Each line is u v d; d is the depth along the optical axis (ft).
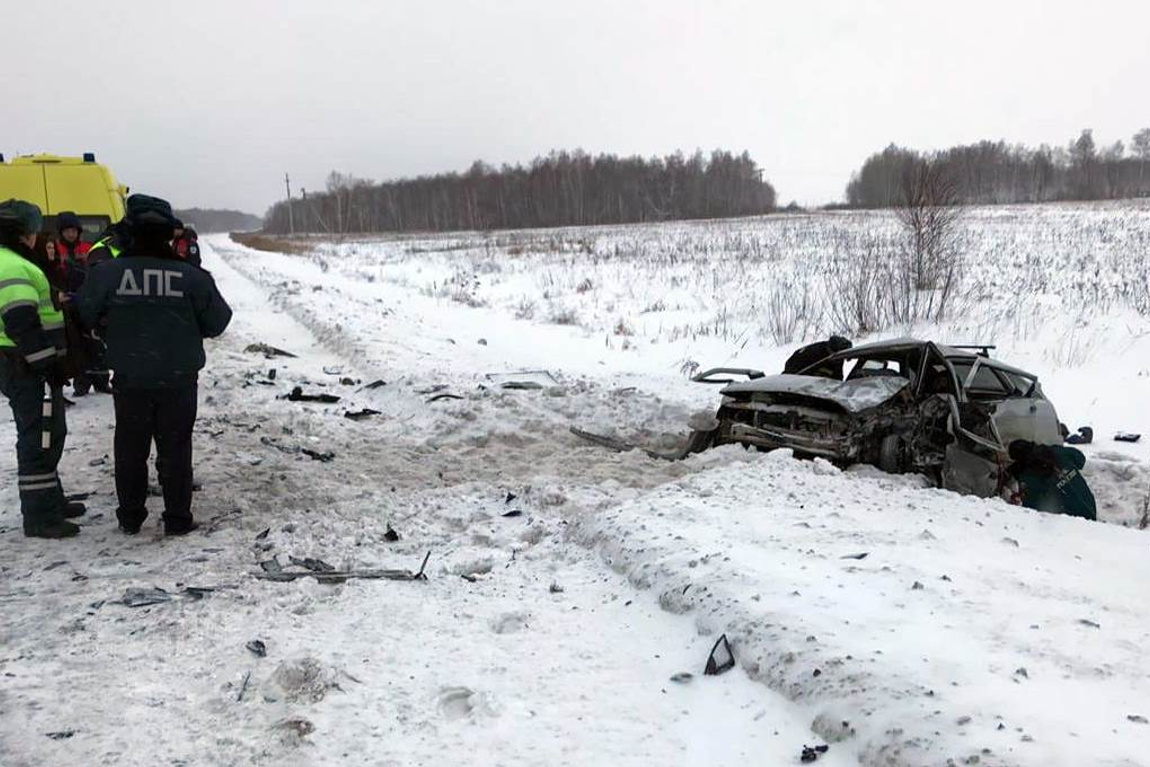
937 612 12.01
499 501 20.45
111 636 12.85
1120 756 8.27
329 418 29.45
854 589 12.85
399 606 14.01
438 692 11.16
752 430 24.64
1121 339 40.91
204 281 17.54
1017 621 11.72
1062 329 44.32
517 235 198.70
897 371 26.20
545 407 31.17
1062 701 9.51
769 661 11.03
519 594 14.53
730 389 25.90
